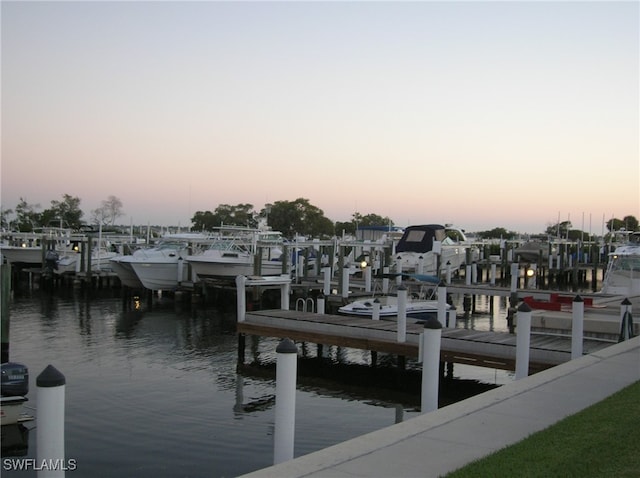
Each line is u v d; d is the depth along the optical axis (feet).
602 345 52.54
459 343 54.85
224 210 320.50
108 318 100.22
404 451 22.71
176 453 39.45
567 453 21.70
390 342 58.49
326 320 66.74
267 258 138.82
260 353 72.90
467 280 131.64
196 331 88.43
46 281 150.82
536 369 49.32
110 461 37.83
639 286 98.22
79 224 298.97
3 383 40.57
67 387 55.21
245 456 39.06
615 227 275.59
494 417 27.25
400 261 133.49
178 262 122.42
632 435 23.44
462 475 19.79
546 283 195.11
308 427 45.62
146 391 54.60
